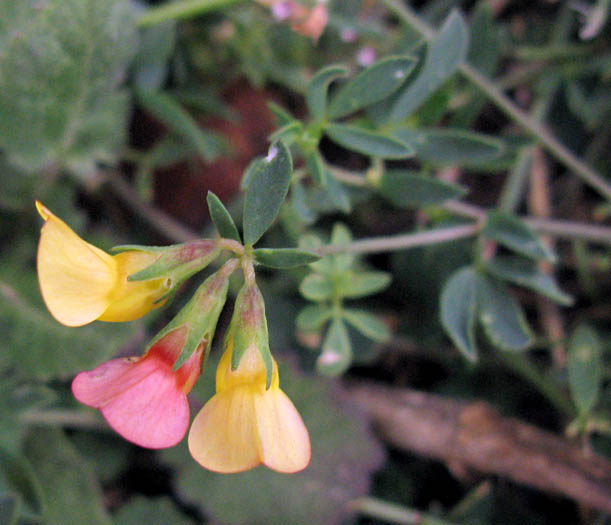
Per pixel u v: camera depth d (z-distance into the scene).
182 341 0.05
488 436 0.09
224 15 0.09
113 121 0.09
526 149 0.09
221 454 0.05
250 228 0.05
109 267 0.05
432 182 0.07
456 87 0.09
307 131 0.07
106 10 0.08
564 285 0.10
